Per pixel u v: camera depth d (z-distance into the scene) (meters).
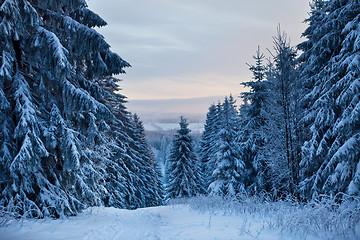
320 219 5.89
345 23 11.29
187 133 31.28
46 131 7.59
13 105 7.45
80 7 9.26
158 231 6.92
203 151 38.97
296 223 5.77
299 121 12.95
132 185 26.92
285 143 14.01
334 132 9.10
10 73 6.98
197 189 32.03
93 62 9.97
